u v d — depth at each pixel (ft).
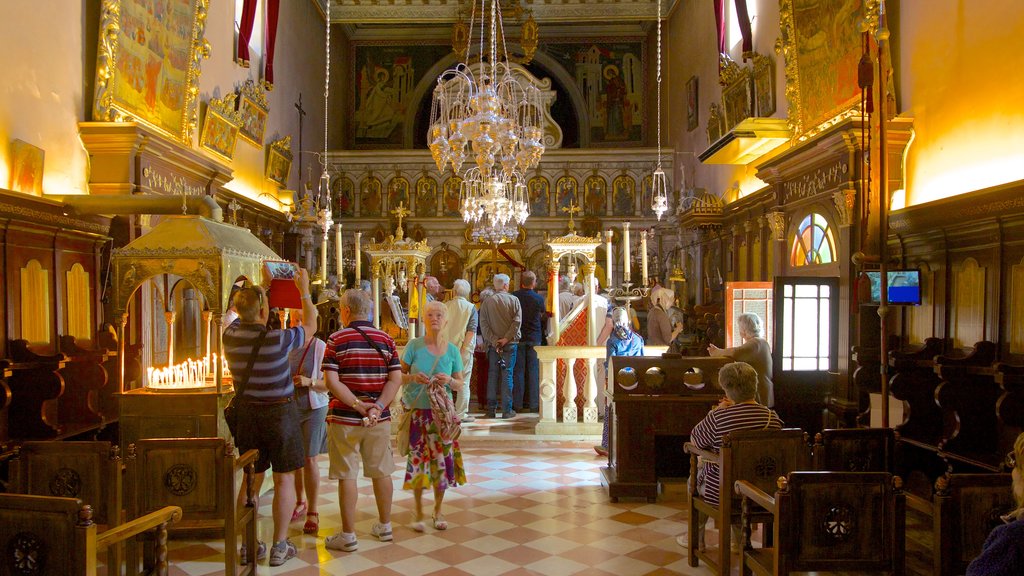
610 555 17.56
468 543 18.42
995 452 19.89
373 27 78.18
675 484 22.88
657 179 65.31
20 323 21.77
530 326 36.11
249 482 16.14
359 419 17.94
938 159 23.97
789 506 11.70
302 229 53.57
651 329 31.86
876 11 23.03
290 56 57.16
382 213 66.74
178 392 20.45
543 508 21.47
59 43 24.75
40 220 22.20
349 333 18.03
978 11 21.95
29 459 14.08
